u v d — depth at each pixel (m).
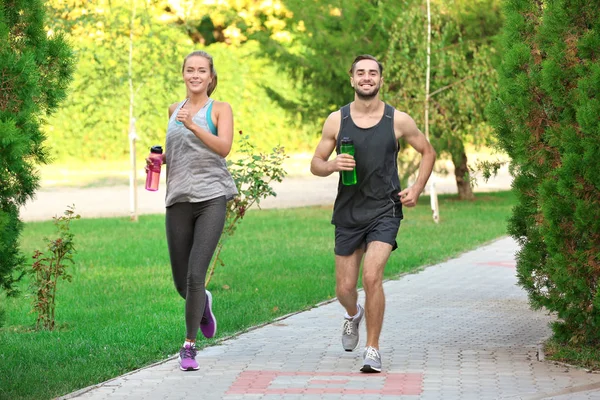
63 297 23.41
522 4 16.39
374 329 15.09
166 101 47.62
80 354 16.73
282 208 51.56
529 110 15.86
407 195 15.34
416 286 25.11
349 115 15.52
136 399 13.52
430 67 45.00
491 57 44.62
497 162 19.34
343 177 15.40
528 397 13.36
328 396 13.53
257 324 19.59
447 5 45.50
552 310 16.22
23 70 12.69
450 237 37.12
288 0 51.16
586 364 15.41
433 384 14.20
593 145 14.63
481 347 17.09
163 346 17.30
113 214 47.62
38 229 39.94
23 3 13.45
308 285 25.08
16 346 17.45
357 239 15.62
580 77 15.14
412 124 15.55
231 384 14.36
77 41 43.69
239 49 74.94
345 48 50.38
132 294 23.91
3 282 13.96
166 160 15.84
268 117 76.88
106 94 45.38
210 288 24.62
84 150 76.06
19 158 12.56
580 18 15.22
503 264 29.69
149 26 44.56
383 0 48.00
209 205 15.53
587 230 14.91
